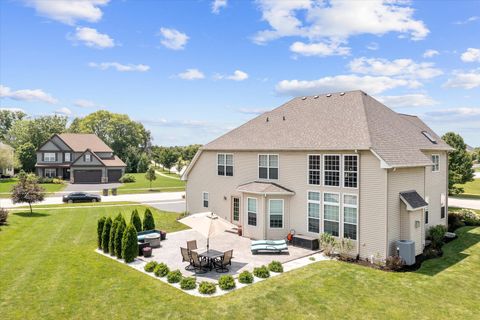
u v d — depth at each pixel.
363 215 17.42
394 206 17.11
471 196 48.62
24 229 23.92
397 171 17.31
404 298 12.91
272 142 22.16
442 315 11.71
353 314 11.59
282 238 21.08
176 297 12.52
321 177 19.33
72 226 25.36
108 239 18.34
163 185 65.12
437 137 26.16
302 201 20.34
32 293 12.68
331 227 18.95
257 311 11.58
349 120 20.06
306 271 15.51
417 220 18.11
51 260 16.59
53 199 43.66
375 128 19.03
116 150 103.06
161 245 20.14
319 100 24.00
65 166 69.81
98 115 102.50
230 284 13.35
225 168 25.48
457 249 19.98
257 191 21.02
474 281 14.81
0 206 36.09
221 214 25.81
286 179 21.20
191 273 15.14
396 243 16.88
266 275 14.73
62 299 12.22
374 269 15.95
